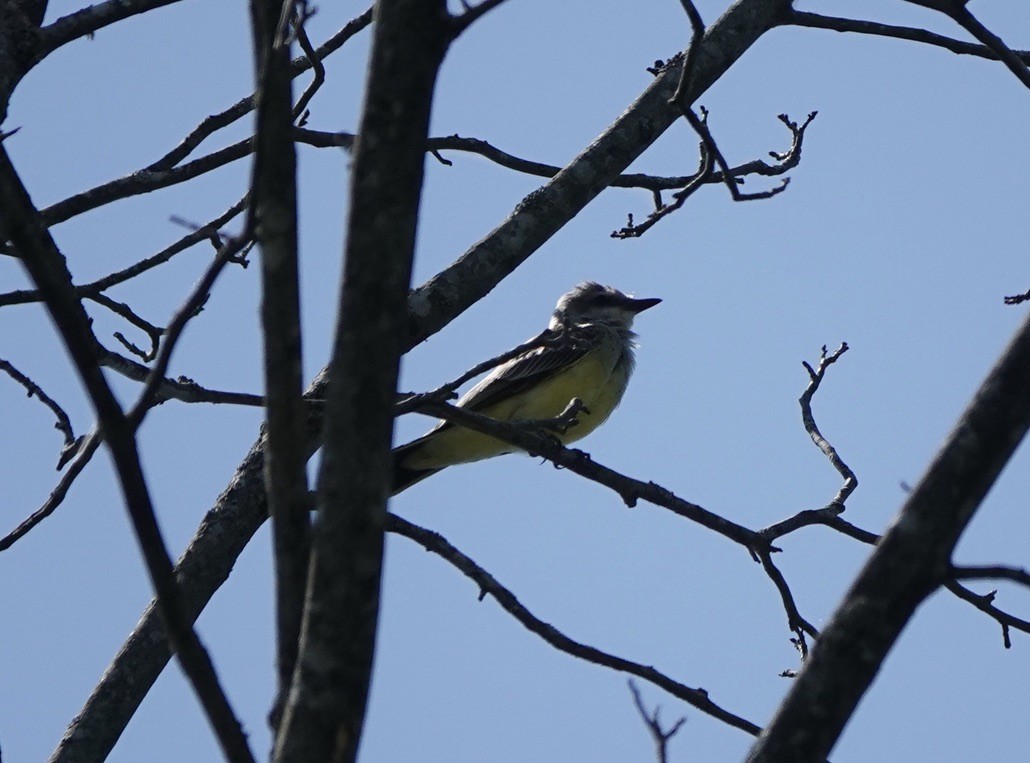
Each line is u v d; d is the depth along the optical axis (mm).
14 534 11266
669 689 10250
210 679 7031
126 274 13352
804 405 13352
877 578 7109
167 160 13914
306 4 7316
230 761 6973
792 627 12023
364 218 7238
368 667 6984
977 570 7070
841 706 6953
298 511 7262
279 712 7191
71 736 11594
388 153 7277
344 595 6953
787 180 10953
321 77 13367
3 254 12117
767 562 11859
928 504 7145
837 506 12234
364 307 7180
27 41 12539
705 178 11242
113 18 12969
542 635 10430
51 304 6797
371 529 7047
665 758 7867
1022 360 7273
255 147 7055
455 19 7410
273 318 7129
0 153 8719
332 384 7164
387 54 7348
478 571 10781
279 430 7176
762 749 6965
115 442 6918
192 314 7125
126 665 11922
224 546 12398
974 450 7172
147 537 6988
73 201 12992
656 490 11859
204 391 10727
